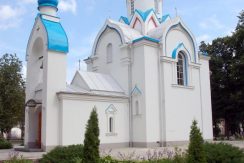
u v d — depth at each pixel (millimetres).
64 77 25781
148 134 27781
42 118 24500
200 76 33469
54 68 25281
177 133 29781
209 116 33656
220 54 45781
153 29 32969
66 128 24500
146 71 28672
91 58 34094
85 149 11469
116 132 27859
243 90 42156
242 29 40750
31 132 26922
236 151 13312
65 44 26125
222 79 43781
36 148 25438
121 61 30656
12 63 38438
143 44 29000
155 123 28500
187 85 31719
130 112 29234
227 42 43625
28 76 28078
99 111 26875
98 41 33844
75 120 25109
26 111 27281
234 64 40750
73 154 12789
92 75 29938
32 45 27984
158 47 30062
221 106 43719
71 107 25047
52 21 27047
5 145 30516
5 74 37531
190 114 31422
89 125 11742
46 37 25594
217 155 12883
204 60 34688
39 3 27562
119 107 28547
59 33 26312
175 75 30594
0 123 36625
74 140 24797
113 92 29000
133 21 34344
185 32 32906
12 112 37562
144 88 28328
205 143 13875
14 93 37188
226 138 41844
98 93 27766
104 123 27125
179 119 30234
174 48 31359
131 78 29844
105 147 26812
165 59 29891
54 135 24219
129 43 30141
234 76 42156
